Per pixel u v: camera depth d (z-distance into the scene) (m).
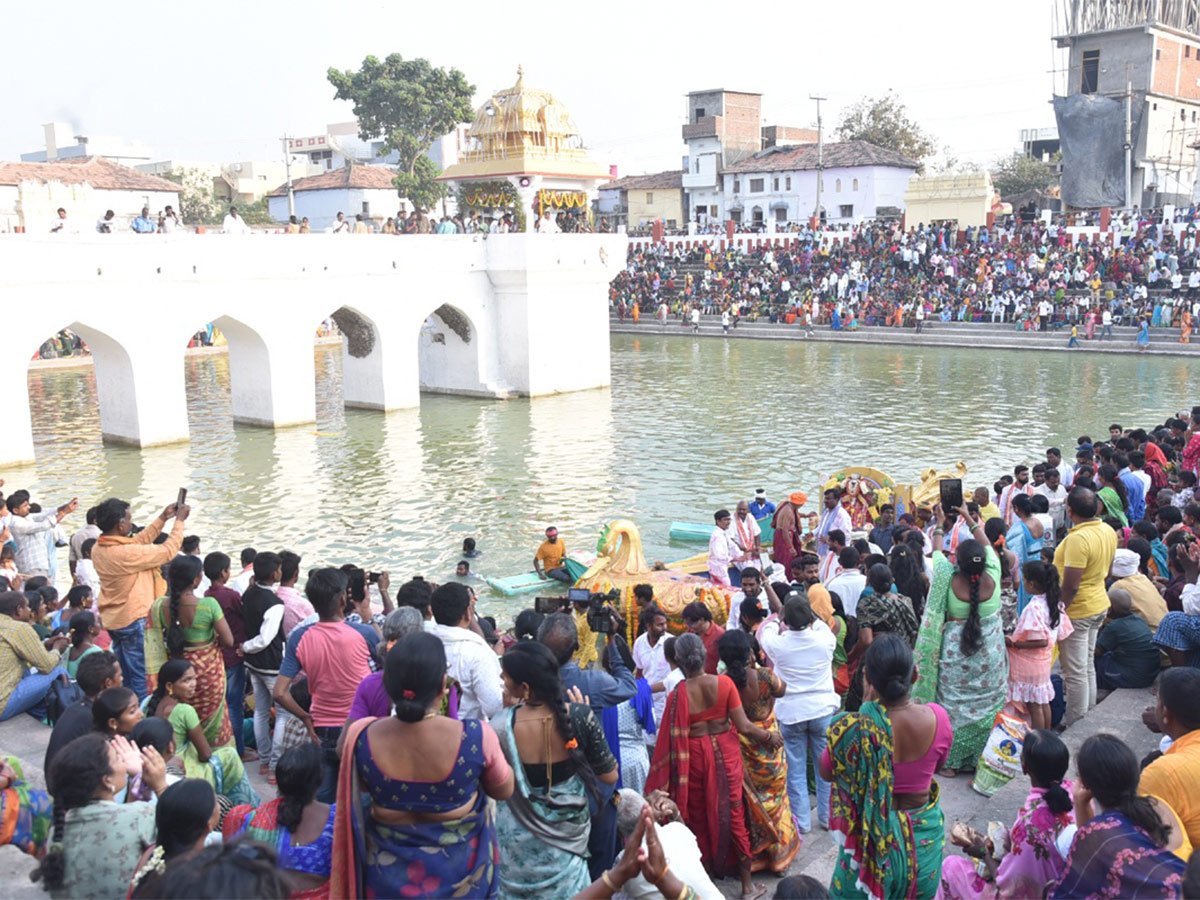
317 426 27.64
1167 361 36.16
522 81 32.16
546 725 4.44
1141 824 3.95
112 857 4.24
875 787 4.58
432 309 30.64
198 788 3.86
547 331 32.25
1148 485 12.27
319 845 4.18
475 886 3.88
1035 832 4.64
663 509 18.84
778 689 5.80
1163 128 48.75
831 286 48.03
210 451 24.27
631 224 68.12
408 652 3.76
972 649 6.63
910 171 58.91
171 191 44.56
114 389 24.95
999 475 20.42
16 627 7.62
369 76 54.88
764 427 26.11
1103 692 7.99
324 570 5.93
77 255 22.91
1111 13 47.53
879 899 4.57
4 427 22.19
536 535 17.45
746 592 8.24
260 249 26.23
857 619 7.07
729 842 5.49
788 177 60.06
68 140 52.84
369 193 54.50
